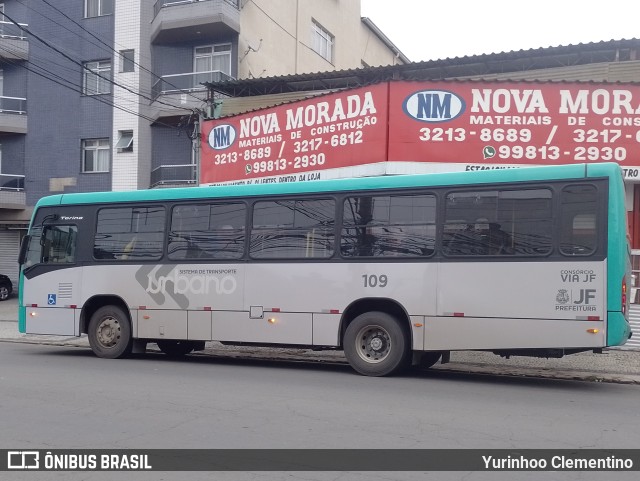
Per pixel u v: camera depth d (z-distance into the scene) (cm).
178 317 1198
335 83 2014
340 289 1074
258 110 1850
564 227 948
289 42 2938
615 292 912
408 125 1527
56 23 2878
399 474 551
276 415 761
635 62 1549
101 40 2806
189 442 644
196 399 855
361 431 688
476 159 1480
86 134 2828
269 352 1437
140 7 2747
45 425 711
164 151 2727
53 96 2881
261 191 1150
